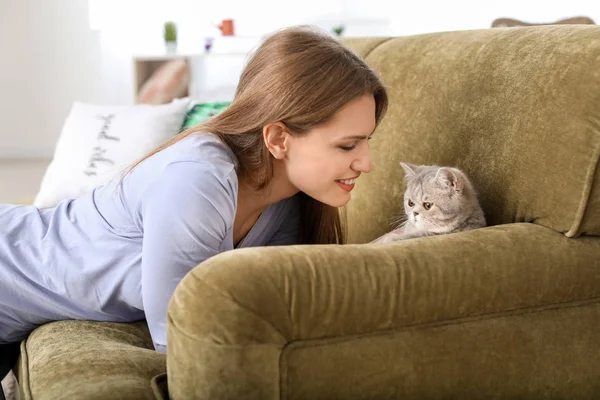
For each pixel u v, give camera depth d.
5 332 1.39
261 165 1.26
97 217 1.35
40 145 5.41
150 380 1.11
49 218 1.45
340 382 1.06
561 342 1.18
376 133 1.75
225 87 4.77
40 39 5.25
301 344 1.04
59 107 5.37
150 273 1.18
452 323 1.12
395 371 1.08
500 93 1.37
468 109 1.45
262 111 1.20
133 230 1.30
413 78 1.66
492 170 1.36
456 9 5.10
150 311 1.21
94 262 1.32
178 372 1.02
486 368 1.14
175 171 1.18
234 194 1.21
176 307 1.02
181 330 1.01
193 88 4.62
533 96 1.29
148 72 4.59
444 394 1.12
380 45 1.91
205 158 1.19
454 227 1.42
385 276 1.07
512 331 1.15
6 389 1.78
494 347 1.14
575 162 1.18
